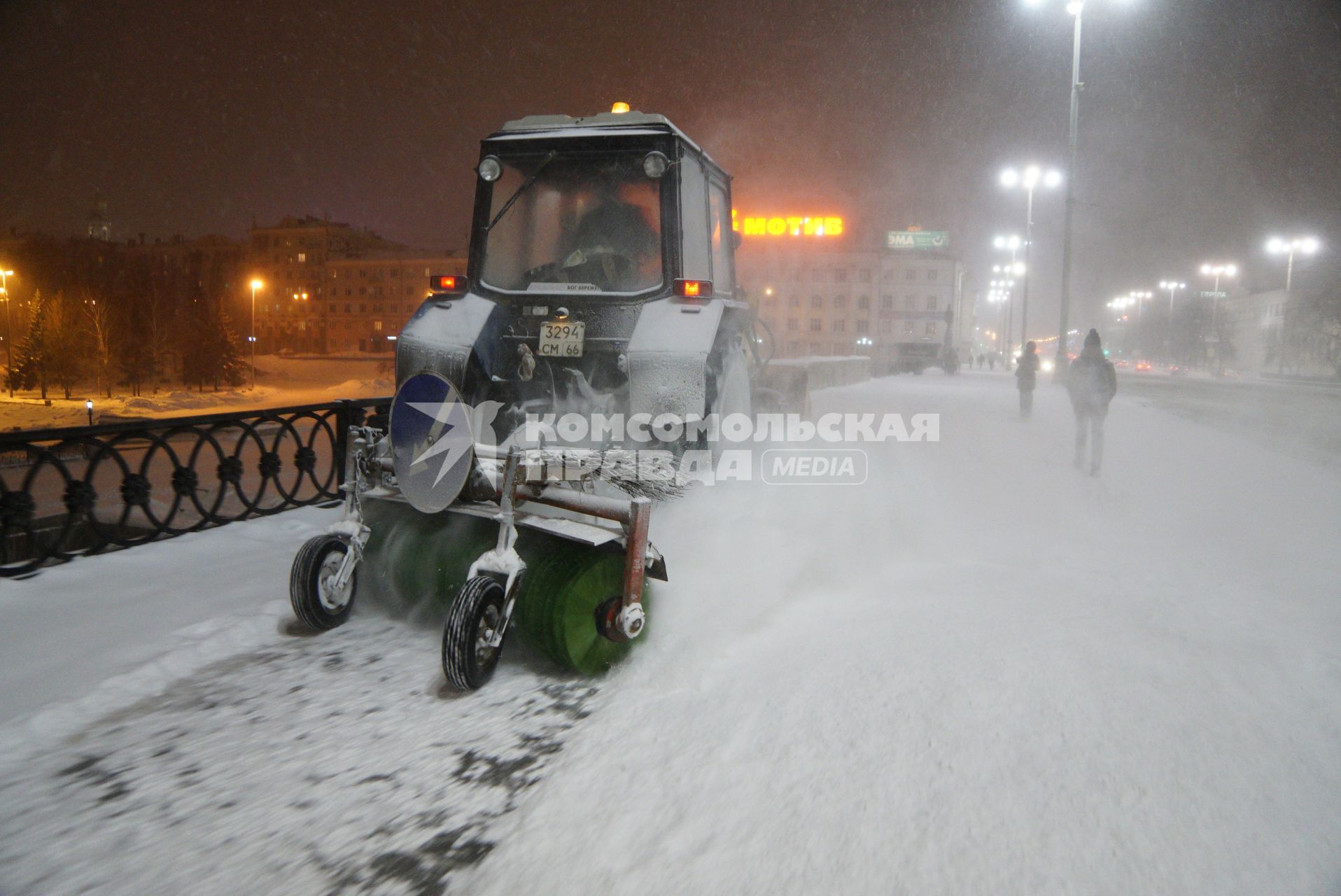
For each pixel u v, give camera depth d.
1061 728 2.47
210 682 3.32
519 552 3.56
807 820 2.16
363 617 4.07
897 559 4.55
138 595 4.20
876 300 96.81
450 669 3.06
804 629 3.46
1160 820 2.05
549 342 5.07
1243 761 2.28
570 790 2.46
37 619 3.84
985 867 1.93
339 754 2.75
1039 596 3.75
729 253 6.38
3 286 70.44
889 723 2.57
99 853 2.24
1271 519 5.91
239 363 63.56
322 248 118.62
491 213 5.30
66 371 52.44
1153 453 9.95
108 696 3.10
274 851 2.24
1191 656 2.99
